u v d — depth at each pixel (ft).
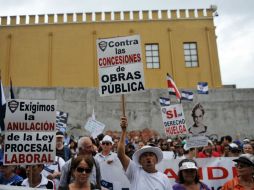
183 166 17.38
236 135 80.84
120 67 22.13
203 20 106.83
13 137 19.16
